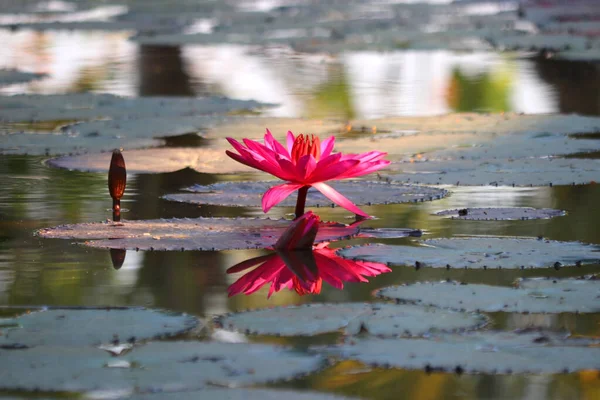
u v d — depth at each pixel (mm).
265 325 4250
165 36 23891
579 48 20750
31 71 17359
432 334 4102
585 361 3787
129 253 5660
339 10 33844
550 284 4914
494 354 3865
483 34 23844
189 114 12070
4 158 9086
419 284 4918
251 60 19578
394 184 7902
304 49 20828
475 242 5797
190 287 4969
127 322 4293
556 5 35844
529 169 8469
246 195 7426
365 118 12055
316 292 4867
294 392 3479
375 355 3857
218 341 4051
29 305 4609
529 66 17984
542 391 3703
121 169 6602
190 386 3531
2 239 5977
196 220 6500
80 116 11867
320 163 6188
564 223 6461
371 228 6375
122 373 3646
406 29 25766
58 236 6078
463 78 16344
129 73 17234
